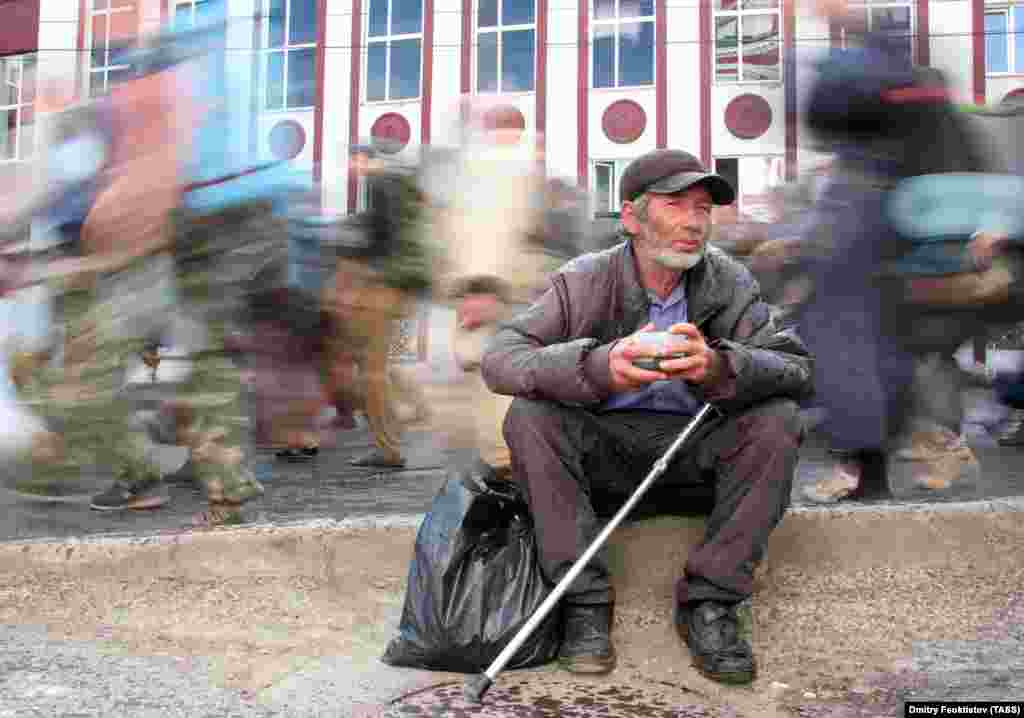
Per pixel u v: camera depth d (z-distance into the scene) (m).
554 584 2.32
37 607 2.80
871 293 4.14
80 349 4.21
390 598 2.92
